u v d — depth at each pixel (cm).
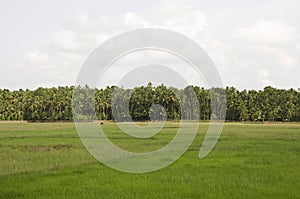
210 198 1322
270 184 1532
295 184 1527
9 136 3881
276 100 9188
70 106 8475
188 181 1616
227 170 1855
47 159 2244
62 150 2669
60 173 1808
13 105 9188
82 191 1440
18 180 1638
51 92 8856
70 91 8669
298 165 1988
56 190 1454
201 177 1683
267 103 9175
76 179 1656
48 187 1500
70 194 1395
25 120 9031
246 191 1413
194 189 1453
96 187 1502
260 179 1627
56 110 8650
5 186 1520
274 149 2739
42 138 3647
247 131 4722
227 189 1452
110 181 1617
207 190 1439
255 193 1380
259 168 1900
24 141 3347
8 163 2095
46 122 8356
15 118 9150
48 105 8656
